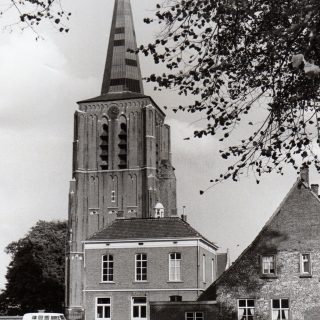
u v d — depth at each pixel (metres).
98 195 123.94
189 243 64.38
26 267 115.12
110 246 65.56
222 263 116.06
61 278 117.31
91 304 64.81
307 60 18.20
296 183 53.66
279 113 25.78
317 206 52.69
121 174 124.06
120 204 123.00
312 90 23.45
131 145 124.88
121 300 64.44
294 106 25.50
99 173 124.69
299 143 26.44
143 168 123.38
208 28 24.73
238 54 24.80
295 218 52.97
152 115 124.12
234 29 24.20
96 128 126.56
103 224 122.44
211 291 57.09
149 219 67.12
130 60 134.62
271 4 22.95
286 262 52.41
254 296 52.56
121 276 64.88
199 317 53.66
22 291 115.06
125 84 132.75
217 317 53.12
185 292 63.50
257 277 52.75
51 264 117.19
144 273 64.69
